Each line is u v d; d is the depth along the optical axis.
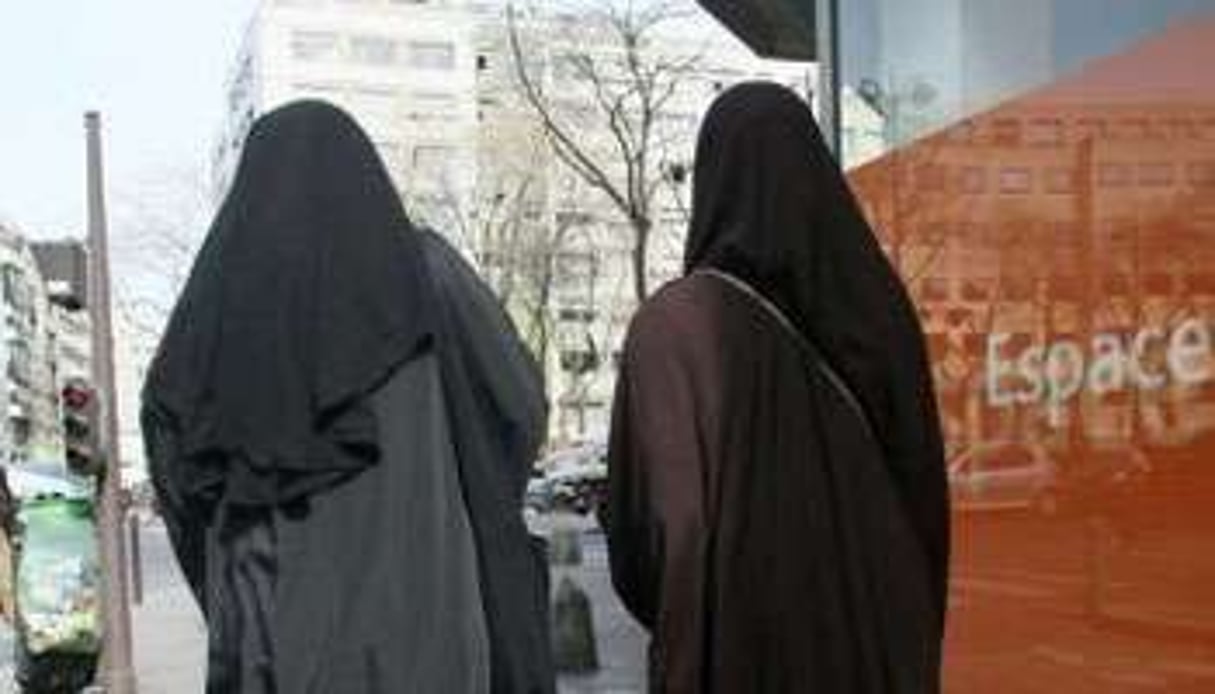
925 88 6.58
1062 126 5.37
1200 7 4.57
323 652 3.38
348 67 102.19
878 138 7.05
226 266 3.58
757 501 3.24
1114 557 5.01
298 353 3.49
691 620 3.20
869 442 3.36
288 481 3.44
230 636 3.47
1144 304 4.86
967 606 5.92
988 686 5.79
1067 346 5.31
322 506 3.44
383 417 3.48
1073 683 5.25
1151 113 4.84
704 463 3.26
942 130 6.24
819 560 3.24
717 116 3.47
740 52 38.06
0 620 21.58
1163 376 4.77
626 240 51.28
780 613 3.20
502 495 3.62
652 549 3.27
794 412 3.30
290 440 3.44
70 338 67.25
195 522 3.58
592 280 57.97
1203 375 4.57
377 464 3.46
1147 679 4.81
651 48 44.69
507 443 3.77
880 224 6.77
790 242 3.37
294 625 3.39
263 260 3.55
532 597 3.64
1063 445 5.33
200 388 3.54
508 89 49.25
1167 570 4.73
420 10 102.38
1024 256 5.60
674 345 3.31
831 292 3.39
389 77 101.88
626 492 3.35
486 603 3.56
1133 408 4.92
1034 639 5.48
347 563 3.42
